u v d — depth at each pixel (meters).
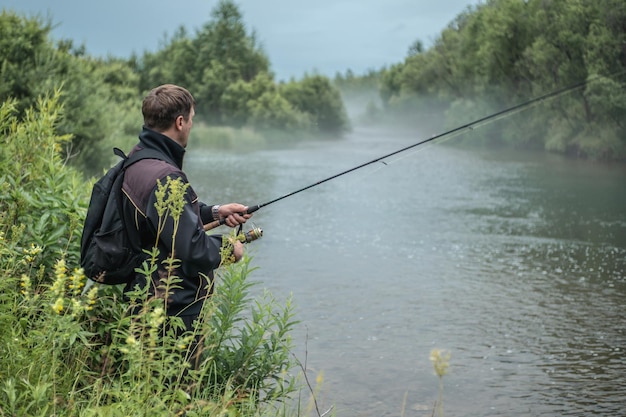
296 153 33.62
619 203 14.86
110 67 32.72
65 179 4.23
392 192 17.47
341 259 9.60
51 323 2.81
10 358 2.78
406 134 59.09
